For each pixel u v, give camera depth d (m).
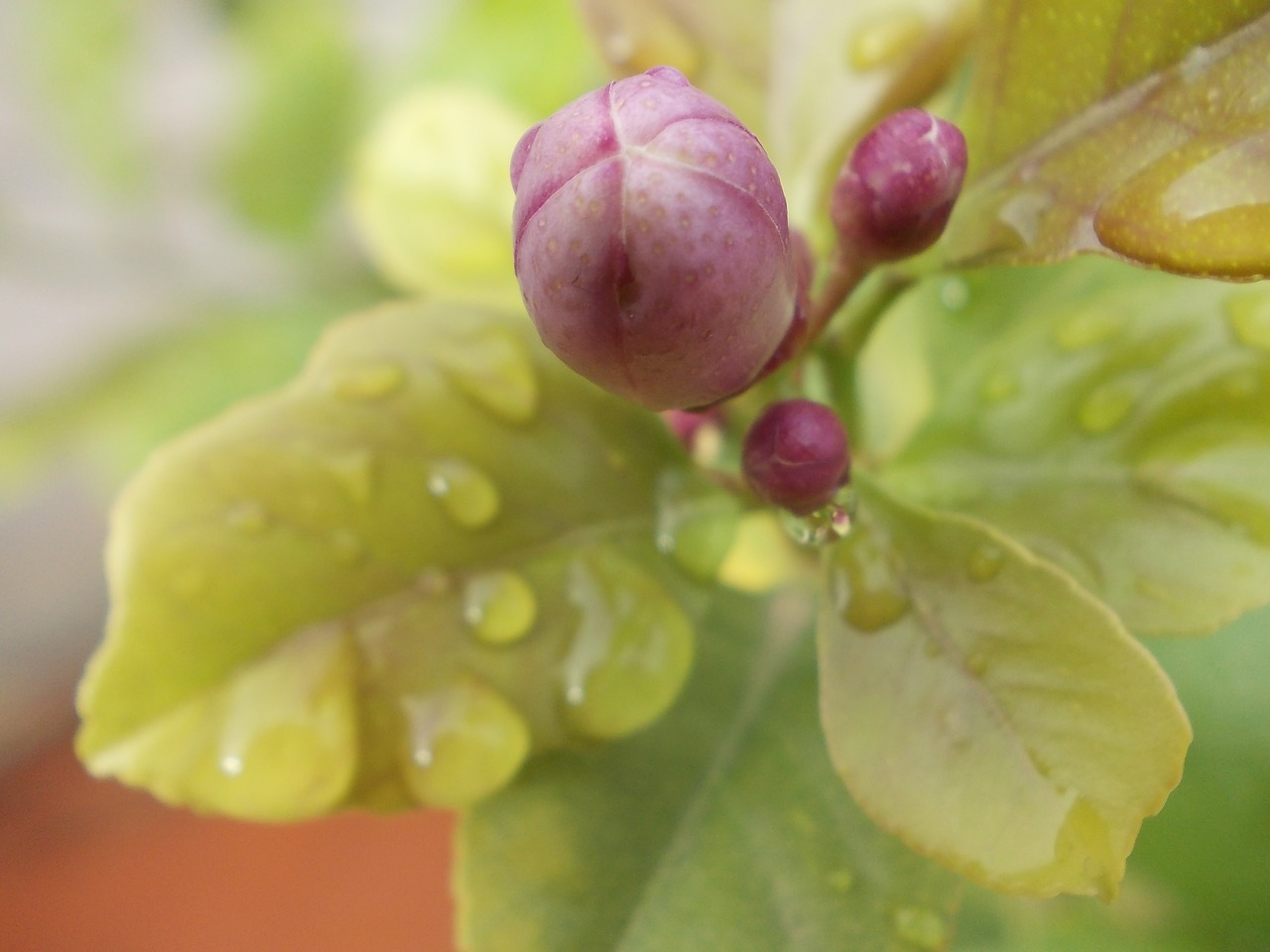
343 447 0.09
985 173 0.09
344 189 0.20
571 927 0.09
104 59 0.21
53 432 0.21
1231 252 0.08
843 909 0.09
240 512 0.09
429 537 0.09
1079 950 0.13
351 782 0.09
